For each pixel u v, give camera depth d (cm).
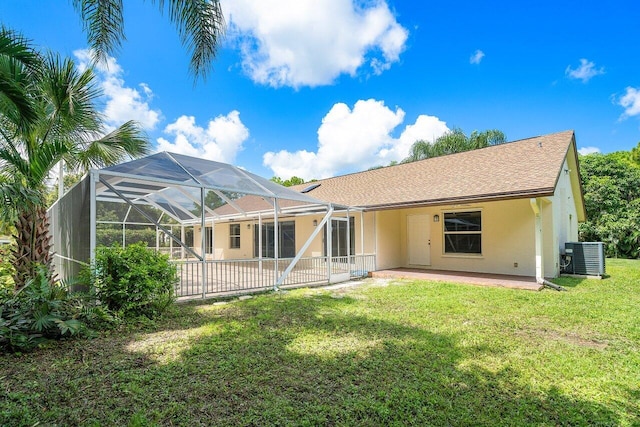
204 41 561
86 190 661
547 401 316
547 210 1082
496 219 1158
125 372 367
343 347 457
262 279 1065
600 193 2133
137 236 1352
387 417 287
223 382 348
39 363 388
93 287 562
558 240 1135
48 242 677
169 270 636
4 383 335
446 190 1124
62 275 796
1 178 622
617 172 2219
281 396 321
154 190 1014
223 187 830
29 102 511
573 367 389
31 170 603
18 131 593
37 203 573
